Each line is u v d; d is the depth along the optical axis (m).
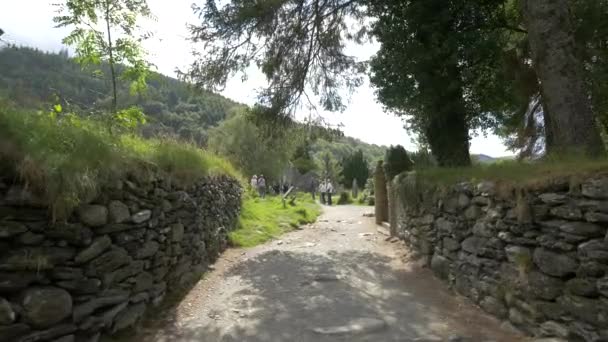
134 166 4.77
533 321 4.32
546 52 6.68
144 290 4.88
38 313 3.19
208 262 8.12
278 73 11.34
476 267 5.65
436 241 7.24
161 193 5.48
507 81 10.30
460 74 9.23
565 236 3.89
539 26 6.74
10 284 3.07
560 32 6.63
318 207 22.55
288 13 10.41
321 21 10.97
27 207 3.25
